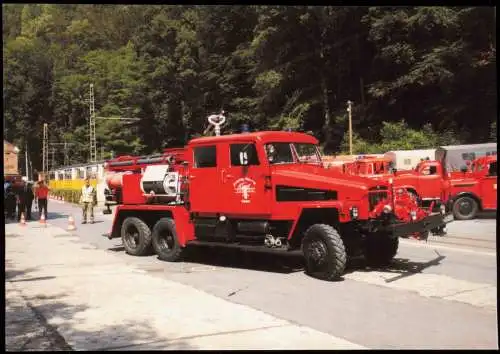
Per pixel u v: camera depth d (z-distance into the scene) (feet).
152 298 25.68
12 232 60.29
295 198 31.60
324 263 29.48
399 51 119.65
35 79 367.45
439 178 64.13
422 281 29.14
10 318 22.33
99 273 32.96
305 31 146.41
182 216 36.83
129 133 224.53
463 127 117.29
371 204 30.01
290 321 21.39
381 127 133.80
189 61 189.57
